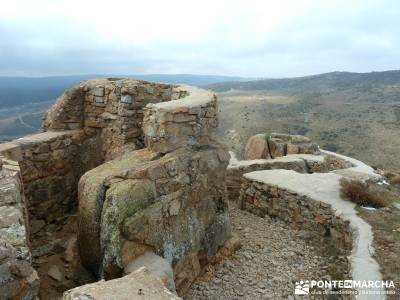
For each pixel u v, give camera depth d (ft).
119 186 15.10
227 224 21.15
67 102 23.99
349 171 31.96
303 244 22.84
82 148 23.93
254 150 43.14
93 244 15.49
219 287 17.83
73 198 23.50
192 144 19.10
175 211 16.92
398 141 119.96
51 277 16.31
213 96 21.33
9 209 12.60
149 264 14.39
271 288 17.88
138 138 23.44
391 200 24.89
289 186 26.50
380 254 17.58
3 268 10.27
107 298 9.90
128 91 22.57
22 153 20.36
